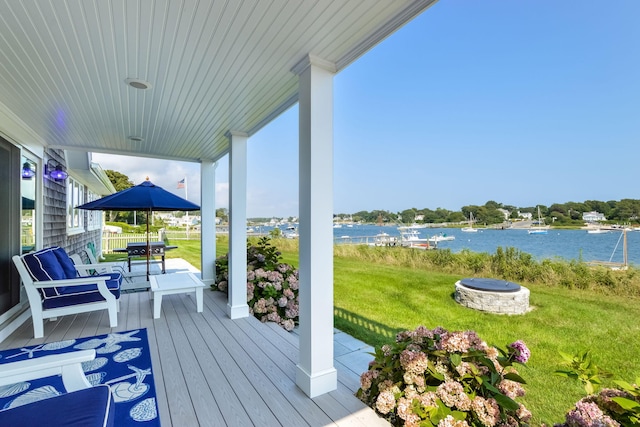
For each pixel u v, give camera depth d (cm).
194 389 218
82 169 705
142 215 2559
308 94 210
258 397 209
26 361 145
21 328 342
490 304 379
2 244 320
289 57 208
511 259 464
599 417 130
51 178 485
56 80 241
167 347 292
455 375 179
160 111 311
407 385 185
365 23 171
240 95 272
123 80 242
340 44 192
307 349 214
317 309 212
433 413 161
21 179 364
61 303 325
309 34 181
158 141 432
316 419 185
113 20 167
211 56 206
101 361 261
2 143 317
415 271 616
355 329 404
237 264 383
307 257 213
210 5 155
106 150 486
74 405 128
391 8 159
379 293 523
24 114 321
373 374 202
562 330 312
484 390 171
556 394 231
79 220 797
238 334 327
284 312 411
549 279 404
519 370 261
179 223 2739
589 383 149
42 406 127
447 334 193
